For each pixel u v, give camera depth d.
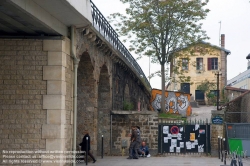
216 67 59.97
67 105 16.72
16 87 15.85
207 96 58.62
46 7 13.90
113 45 26.11
